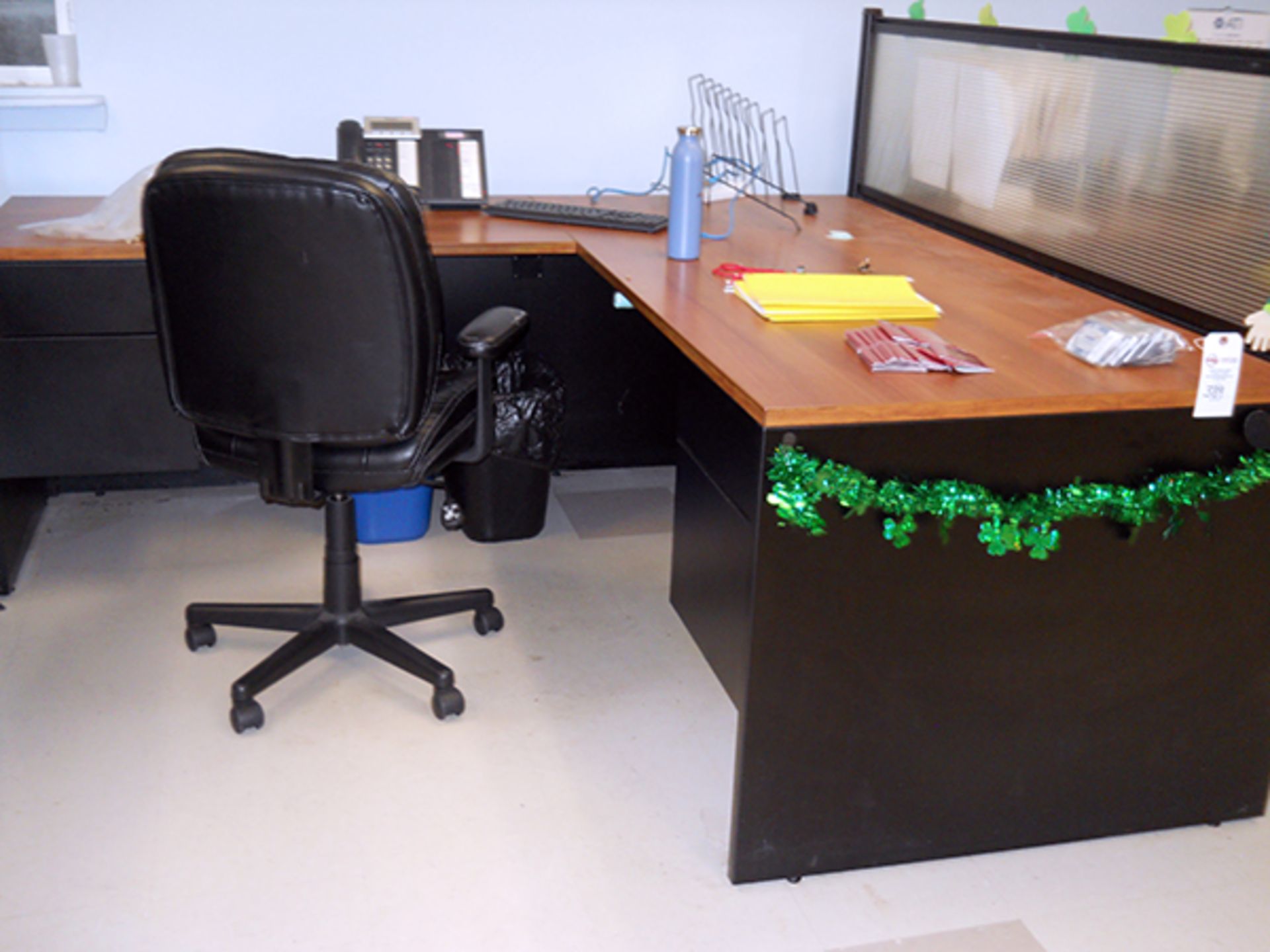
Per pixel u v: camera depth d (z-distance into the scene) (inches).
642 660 94.3
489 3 119.7
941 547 64.8
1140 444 64.9
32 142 115.4
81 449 102.6
